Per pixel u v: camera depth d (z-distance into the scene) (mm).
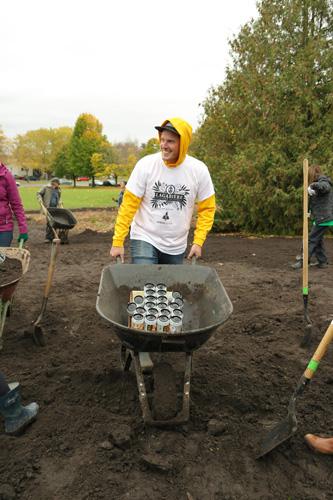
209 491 2324
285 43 12711
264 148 12461
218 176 13578
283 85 12227
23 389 3225
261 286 6562
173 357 3818
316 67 12477
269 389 3330
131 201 3520
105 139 60938
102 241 11703
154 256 3676
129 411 2984
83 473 2408
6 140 66625
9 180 4512
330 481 2434
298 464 2545
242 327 4738
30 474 2383
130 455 2545
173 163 3420
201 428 2820
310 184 7559
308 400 3193
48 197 11406
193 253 3682
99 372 3418
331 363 3846
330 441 2611
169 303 3113
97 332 4469
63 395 3168
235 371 3607
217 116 14062
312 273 7477
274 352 4031
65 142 74438
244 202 12875
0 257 3957
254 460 2551
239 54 13711
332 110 12094
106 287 3119
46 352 3947
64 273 7336
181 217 3605
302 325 4773
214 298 3145
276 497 2305
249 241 11852
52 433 2721
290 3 12656
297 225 12906
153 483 2359
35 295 5801
